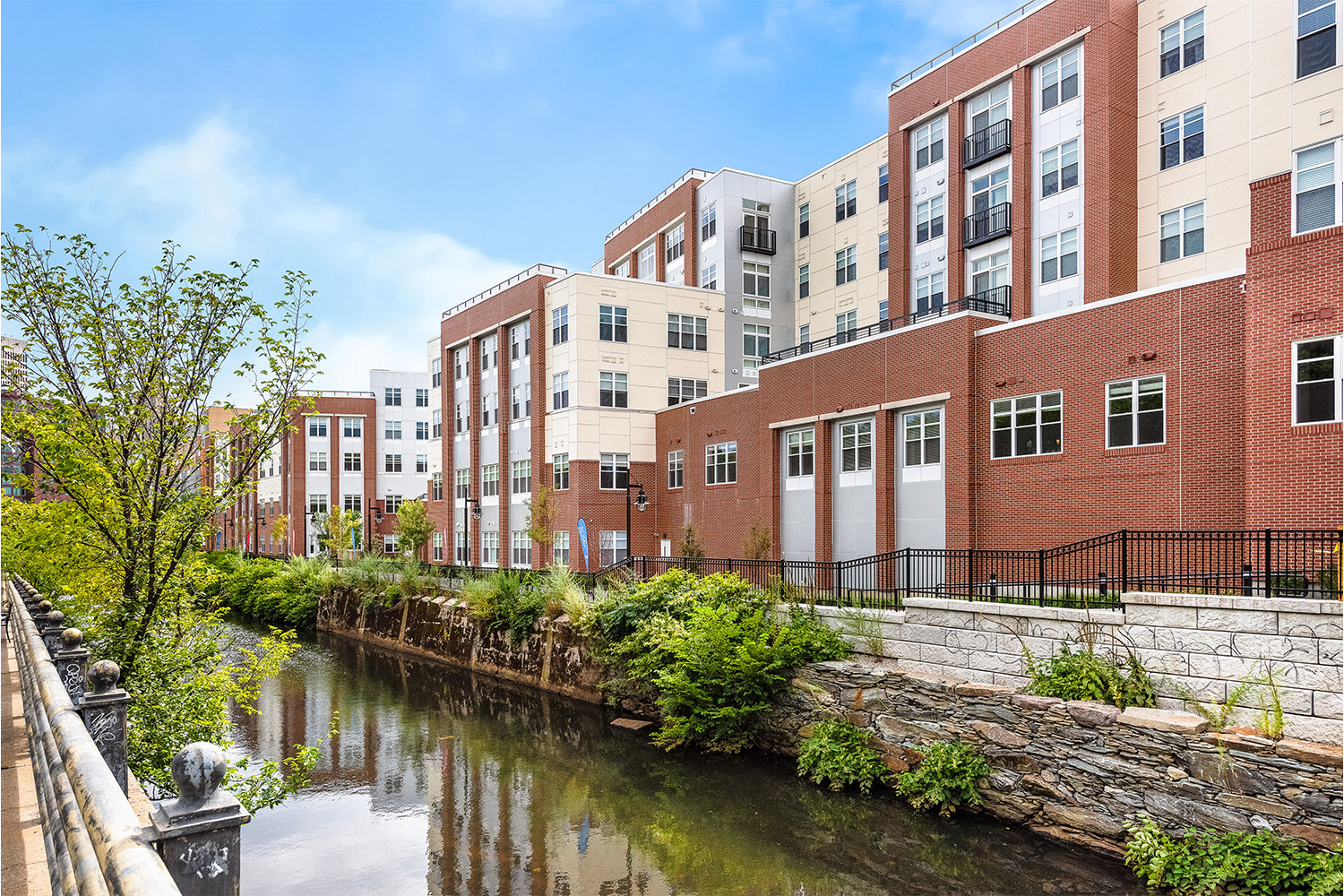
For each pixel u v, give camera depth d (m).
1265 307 15.82
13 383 10.27
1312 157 15.37
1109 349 20.53
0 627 16.06
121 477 10.95
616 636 21.72
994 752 13.39
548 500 38.22
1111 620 12.73
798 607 18.53
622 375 39.78
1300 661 10.60
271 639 12.90
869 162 38.66
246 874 12.66
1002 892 10.88
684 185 44.75
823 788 15.34
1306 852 9.74
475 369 47.47
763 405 31.77
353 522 59.47
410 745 20.27
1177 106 25.66
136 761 10.60
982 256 30.31
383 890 12.08
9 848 4.46
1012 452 22.84
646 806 15.10
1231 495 18.02
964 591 21.72
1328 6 18.95
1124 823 11.52
